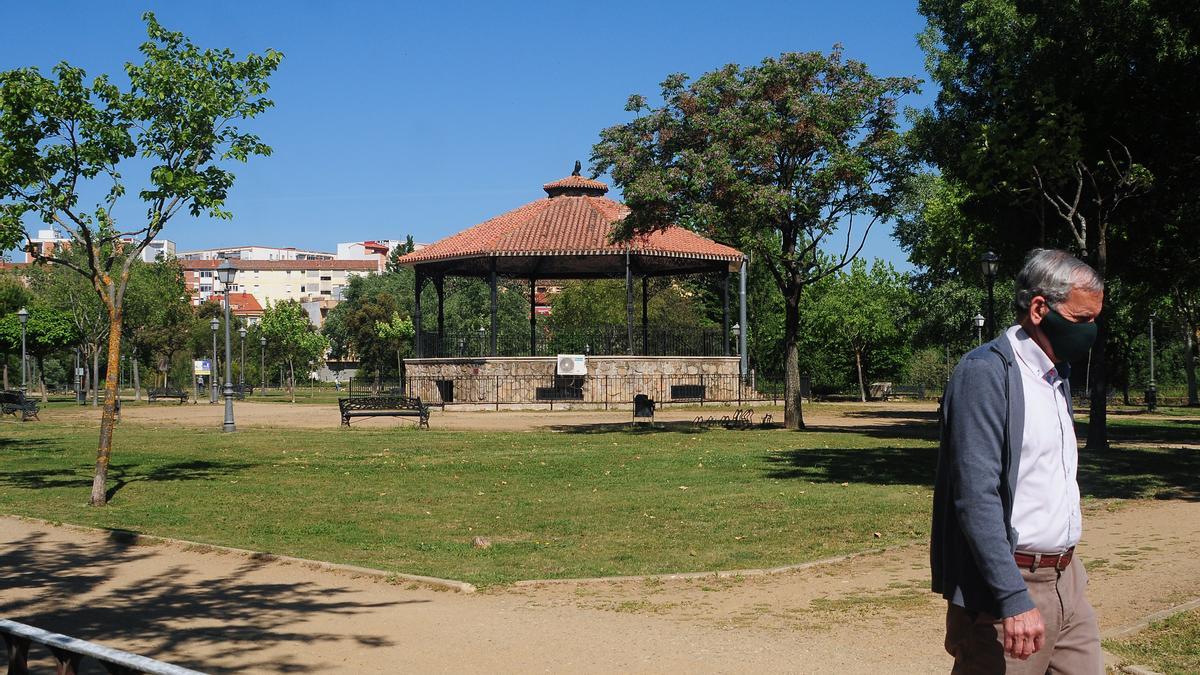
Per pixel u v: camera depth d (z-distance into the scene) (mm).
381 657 6266
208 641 6664
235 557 9781
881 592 8000
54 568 9258
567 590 8219
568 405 41562
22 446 24312
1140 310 43156
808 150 27906
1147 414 39000
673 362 43812
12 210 13117
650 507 13242
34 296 71375
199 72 14102
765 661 6086
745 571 8812
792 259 29391
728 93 27953
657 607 7582
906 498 13930
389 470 18219
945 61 24188
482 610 7527
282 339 74812
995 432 3535
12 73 13164
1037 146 19375
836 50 28203
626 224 28969
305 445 24062
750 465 18828
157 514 12711
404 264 44656
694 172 27141
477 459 20297
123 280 14086
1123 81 20141
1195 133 20516
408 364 44594
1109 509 12398
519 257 42094
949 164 24594
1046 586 3629
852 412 40344
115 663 3451
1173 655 5926
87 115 13422
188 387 80188
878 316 56938
